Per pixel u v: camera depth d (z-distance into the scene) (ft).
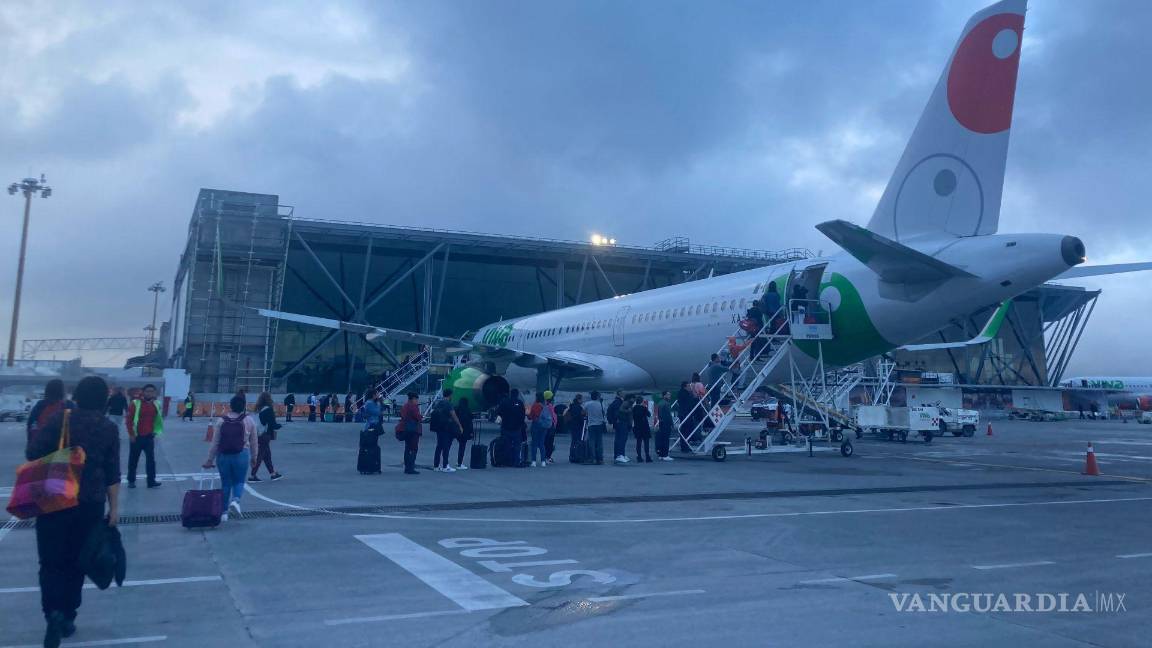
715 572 24.41
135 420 46.24
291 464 62.13
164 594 21.45
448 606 20.34
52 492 16.39
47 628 16.67
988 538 30.76
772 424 85.66
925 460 72.08
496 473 55.88
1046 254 50.75
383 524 33.45
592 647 17.01
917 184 59.52
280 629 18.26
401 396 160.56
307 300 203.62
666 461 66.54
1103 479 55.83
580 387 100.01
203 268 176.04
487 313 221.87
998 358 280.51
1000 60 55.26
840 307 64.49
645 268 232.32
